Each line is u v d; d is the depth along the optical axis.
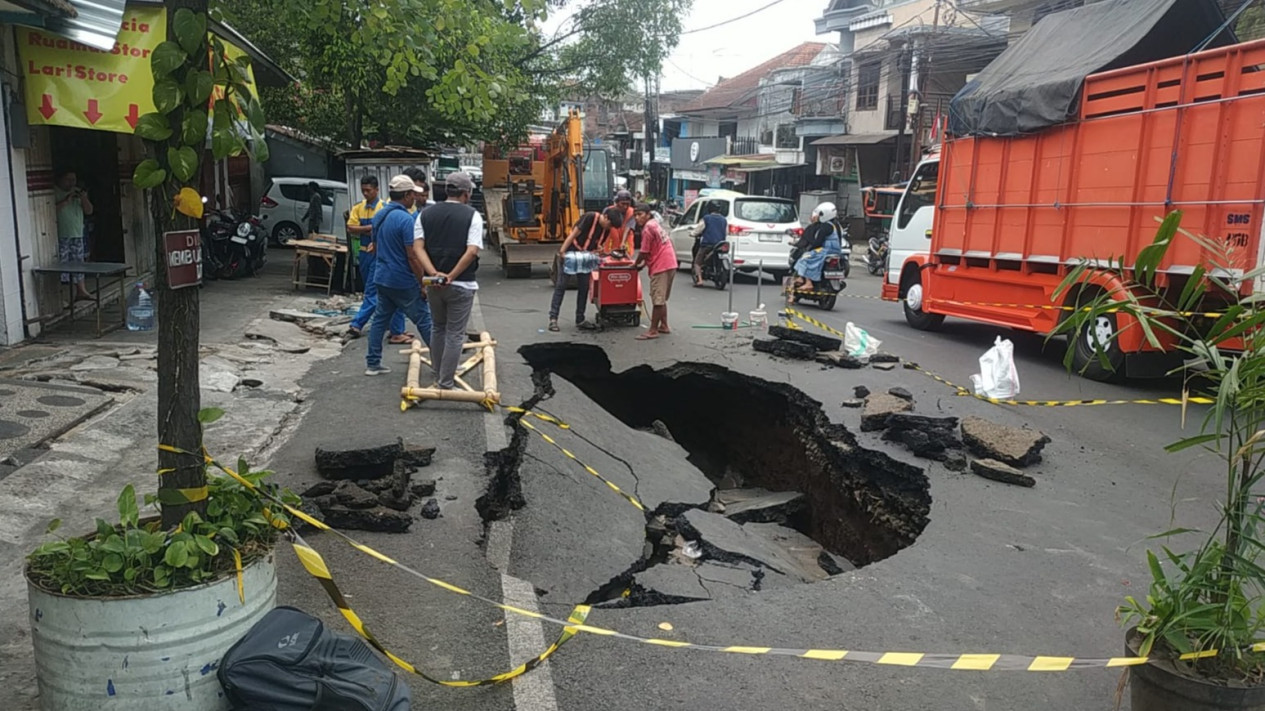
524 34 6.13
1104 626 4.27
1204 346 3.03
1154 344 3.07
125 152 12.23
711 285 18.28
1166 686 2.88
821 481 7.82
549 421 7.34
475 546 4.84
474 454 6.26
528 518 5.49
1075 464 6.71
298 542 3.12
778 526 7.57
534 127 28.39
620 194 11.83
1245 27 14.68
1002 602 4.50
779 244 17.98
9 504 4.86
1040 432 7.17
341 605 3.13
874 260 24.64
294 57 19.52
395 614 4.01
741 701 3.49
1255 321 2.86
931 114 29.48
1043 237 9.88
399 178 8.28
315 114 21.48
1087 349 9.48
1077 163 9.33
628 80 24.44
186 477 3.09
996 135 10.45
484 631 3.91
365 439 6.20
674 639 3.98
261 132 3.09
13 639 3.64
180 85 2.89
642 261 11.55
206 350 9.32
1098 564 4.99
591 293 12.18
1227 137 7.71
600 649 3.85
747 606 4.38
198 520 2.87
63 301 10.29
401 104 18.56
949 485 6.25
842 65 36.59
